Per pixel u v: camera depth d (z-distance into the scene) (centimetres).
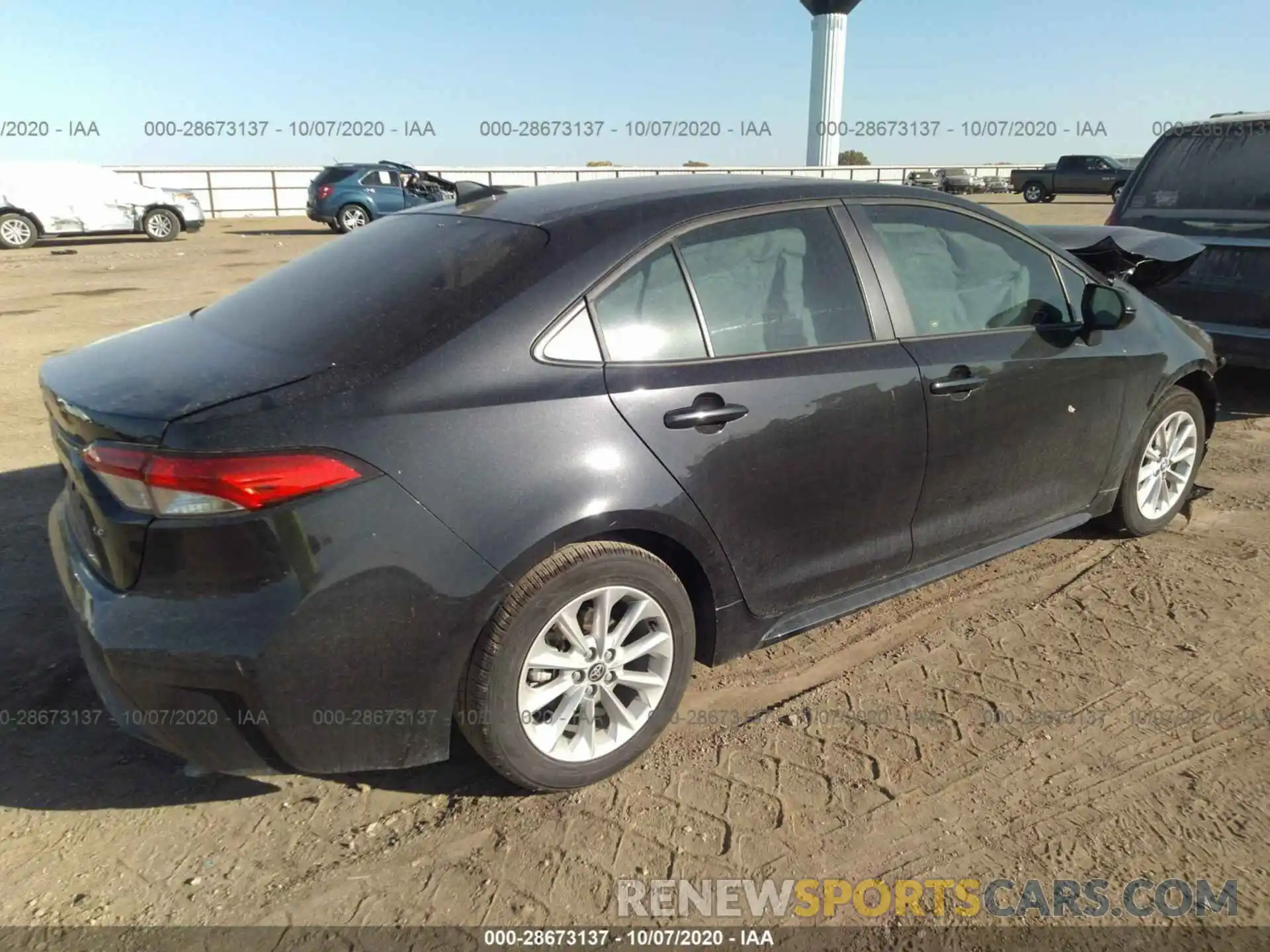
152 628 217
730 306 286
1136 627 359
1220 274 610
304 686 223
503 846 250
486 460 236
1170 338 414
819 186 321
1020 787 269
